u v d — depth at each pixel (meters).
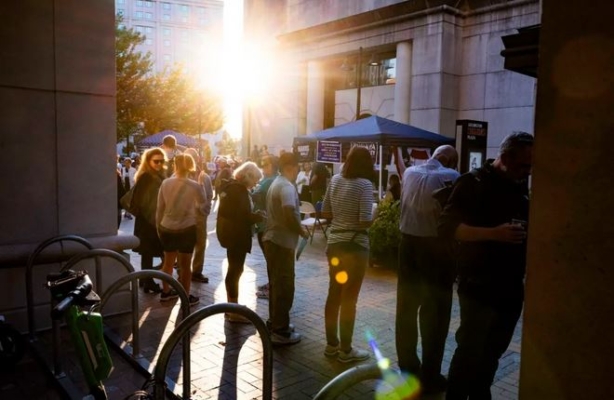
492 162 3.25
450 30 18.98
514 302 3.11
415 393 2.09
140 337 5.21
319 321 5.82
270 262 5.06
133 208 6.80
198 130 37.88
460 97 19.62
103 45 5.72
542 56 1.68
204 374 4.35
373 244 8.45
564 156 1.63
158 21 134.50
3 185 5.19
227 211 5.61
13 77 5.17
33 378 4.28
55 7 5.37
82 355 3.07
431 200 3.93
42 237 5.43
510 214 3.09
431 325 4.00
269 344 2.75
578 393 1.61
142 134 38.16
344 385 1.92
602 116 1.55
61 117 5.49
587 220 1.58
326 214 4.70
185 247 6.10
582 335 1.60
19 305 5.27
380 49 21.62
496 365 3.19
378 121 10.71
